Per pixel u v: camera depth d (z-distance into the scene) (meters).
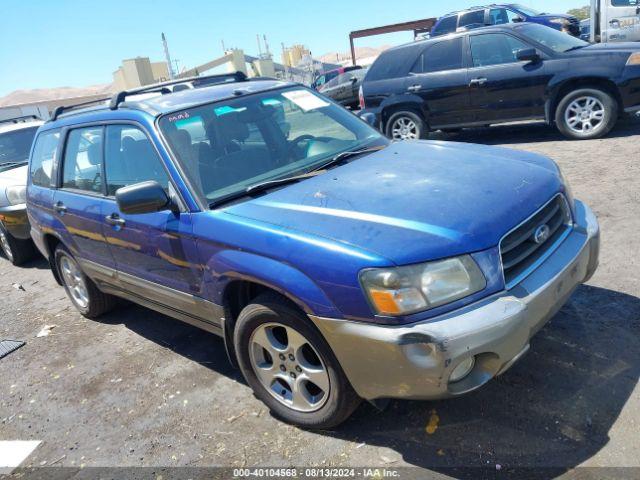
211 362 3.88
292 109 3.93
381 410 2.65
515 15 13.19
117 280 4.13
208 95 3.80
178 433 3.14
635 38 11.56
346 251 2.39
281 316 2.70
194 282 3.23
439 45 8.95
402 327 2.28
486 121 8.77
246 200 3.06
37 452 3.22
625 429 2.53
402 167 3.17
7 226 6.88
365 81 9.79
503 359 2.34
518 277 2.49
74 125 4.36
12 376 4.23
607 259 4.18
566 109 8.06
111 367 4.07
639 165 6.32
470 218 2.48
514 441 2.58
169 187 3.28
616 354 3.06
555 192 2.87
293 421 2.96
